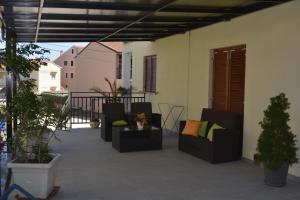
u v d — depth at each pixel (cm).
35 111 447
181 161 645
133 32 886
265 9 598
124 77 1339
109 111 870
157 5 568
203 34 797
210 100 780
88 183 505
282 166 494
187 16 690
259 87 616
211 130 662
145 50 1132
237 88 692
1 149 469
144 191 473
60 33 840
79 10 600
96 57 1906
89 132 989
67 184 499
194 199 446
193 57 842
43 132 454
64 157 670
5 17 634
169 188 488
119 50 1670
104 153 710
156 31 873
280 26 566
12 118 473
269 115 502
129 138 747
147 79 1134
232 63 706
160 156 686
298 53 530
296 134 534
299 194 468
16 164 411
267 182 505
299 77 528
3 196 354
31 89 498
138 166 607
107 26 767
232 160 643
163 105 1012
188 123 724
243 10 630
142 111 906
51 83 2650
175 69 936
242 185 505
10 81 630
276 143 490
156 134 745
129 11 609
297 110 532
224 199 447
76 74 2239
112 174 555
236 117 648
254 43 627
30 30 793
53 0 535
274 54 579
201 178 537
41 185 415
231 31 695
